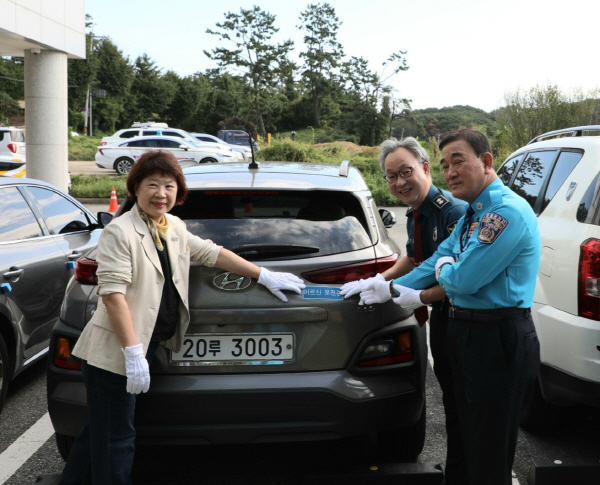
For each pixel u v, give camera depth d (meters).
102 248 2.47
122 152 25.61
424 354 2.97
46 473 3.33
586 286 3.07
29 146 14.04
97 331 2.51
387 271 2.93
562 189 3.62
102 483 2.52
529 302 2.46
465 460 2.83
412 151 2.86
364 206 3.11
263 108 83.94
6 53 14.16
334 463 3.21
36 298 4.37
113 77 83.19
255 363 2.71
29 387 4.69
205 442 2.72
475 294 2.46
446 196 2.88
